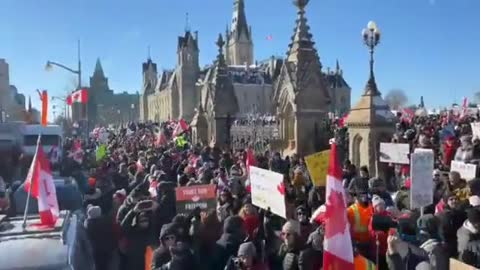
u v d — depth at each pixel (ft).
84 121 176.65
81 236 22.98
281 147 74.38
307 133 69.46
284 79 73.20
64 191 36.11
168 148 82.33
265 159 52.37
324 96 70.33
